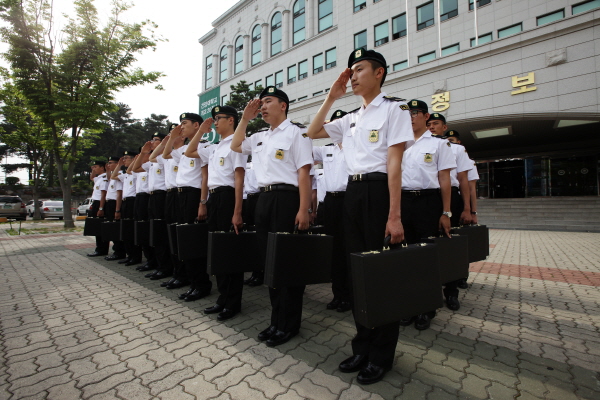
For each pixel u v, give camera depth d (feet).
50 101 37.52
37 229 40.55
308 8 65.41
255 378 6.39
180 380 6.34
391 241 6.00
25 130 46.93
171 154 13.37
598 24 31.40
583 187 55.26
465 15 46.24
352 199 6.83
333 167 10.64
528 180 60.23
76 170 133.28
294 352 7.53
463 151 12.15
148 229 15.64
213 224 10.77
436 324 9.23
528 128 42.52
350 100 46.29
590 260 18.86
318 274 7.86
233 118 11.07
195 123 13.00
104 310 10.54
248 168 15.51
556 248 23.72
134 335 8.54
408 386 6.08
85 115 37.17
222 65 87.25
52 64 36.86
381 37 54.60
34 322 9.48
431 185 10.03
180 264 13.33
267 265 7.42
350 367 6.58
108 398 5.78
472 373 6.55
